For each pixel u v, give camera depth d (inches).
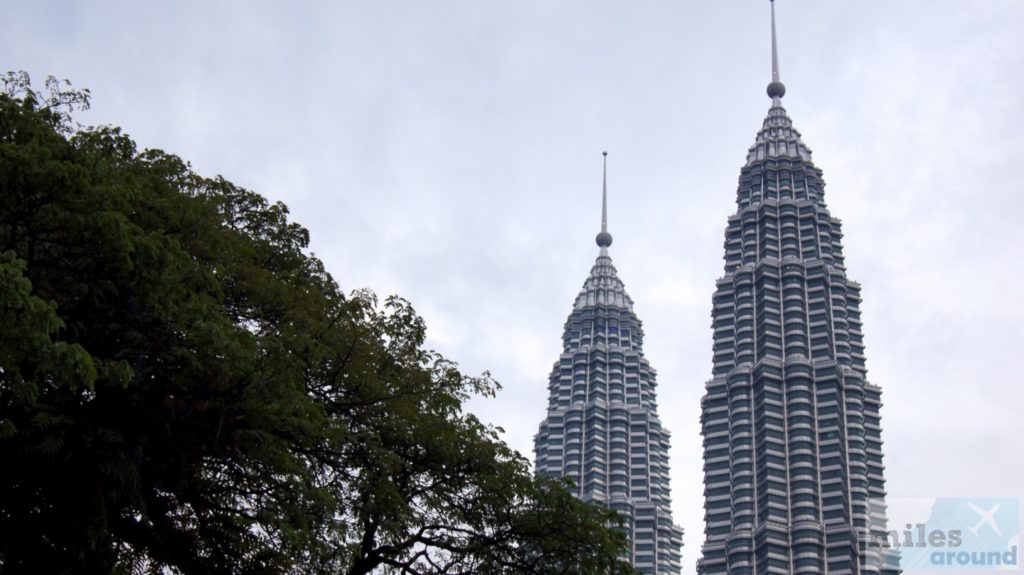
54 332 1049.5
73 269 1077.8
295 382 1191.6
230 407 1142.3
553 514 1397.6
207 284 1134.4
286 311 1390.3
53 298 1078.4
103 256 1066.7
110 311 1107.9
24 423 1055.0
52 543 1087.6
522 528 1398.9
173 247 1100.5
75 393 1067.9
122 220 1048.2
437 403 1430.9
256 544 1232.2
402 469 1391.5
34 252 1081.4
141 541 1181.1
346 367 1380.4
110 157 1342.3
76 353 948.0
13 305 903.1
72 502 1092.5
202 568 1200.2
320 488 1214.9
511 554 1395.2
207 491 1220.5
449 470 1412.4
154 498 1187.3
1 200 1025.5
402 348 1469.0
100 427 1075.3
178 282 1106.1
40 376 1040.2
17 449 1063.6
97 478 1084.5
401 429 1380.4
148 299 1081.4
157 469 1166.3
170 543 1194.0
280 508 1208.2
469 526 1400.1
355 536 1322.6
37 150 1036.5
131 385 1104.2
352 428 1376.7
